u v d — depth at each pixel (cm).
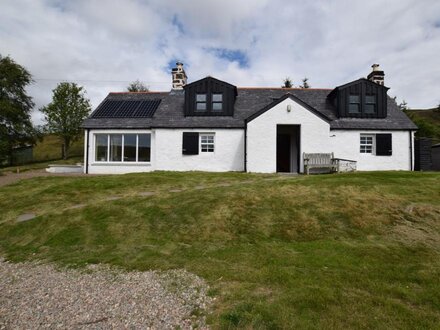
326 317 373
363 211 804
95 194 1152
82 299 459
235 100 1986
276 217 811
